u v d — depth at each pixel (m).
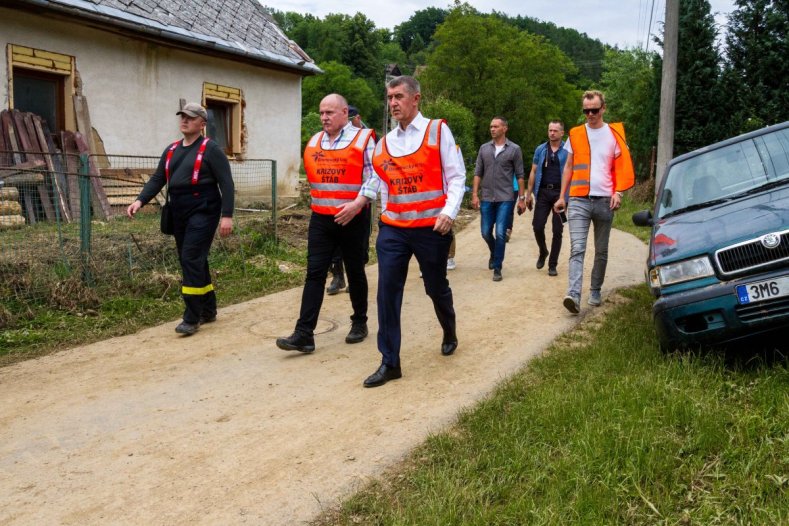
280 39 15.74
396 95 4.42
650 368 4.17
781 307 3.75
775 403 3.41
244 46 13.91
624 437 3.20
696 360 4.02
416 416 3.98
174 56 12.75
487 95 43.41
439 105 22.67
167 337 5.93
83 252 7.08
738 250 3.91
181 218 6.00
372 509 2.97
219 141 14.24
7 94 10.05
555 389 4.01
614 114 40.12
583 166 6.16
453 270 8.82
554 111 50.00
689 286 4.06
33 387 4.71
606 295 6.93
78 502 3.15
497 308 6.66
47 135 10.39
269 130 15.24
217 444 3.72
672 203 5.18
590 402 3.70
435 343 5.54
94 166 10.58
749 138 5.33
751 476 2.84
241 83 14.35
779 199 4.32
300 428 3.90
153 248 7.89
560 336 5.53
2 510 3.09
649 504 2.74
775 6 19.39
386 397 4.33
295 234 11.05
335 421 3.97
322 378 4.76
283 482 3.27
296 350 5.26
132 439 3.82
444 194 4.52
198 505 3.09
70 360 5.31
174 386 4.68
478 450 3.41
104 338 5.92
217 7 14.54
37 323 6.13
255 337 5.89
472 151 22.70
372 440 3.68
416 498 2.99
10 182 7.45
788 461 2.89
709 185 5.09
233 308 6.97
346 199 5.14
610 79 40.62
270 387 4.61
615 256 9.53
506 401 4.04
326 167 5.16
